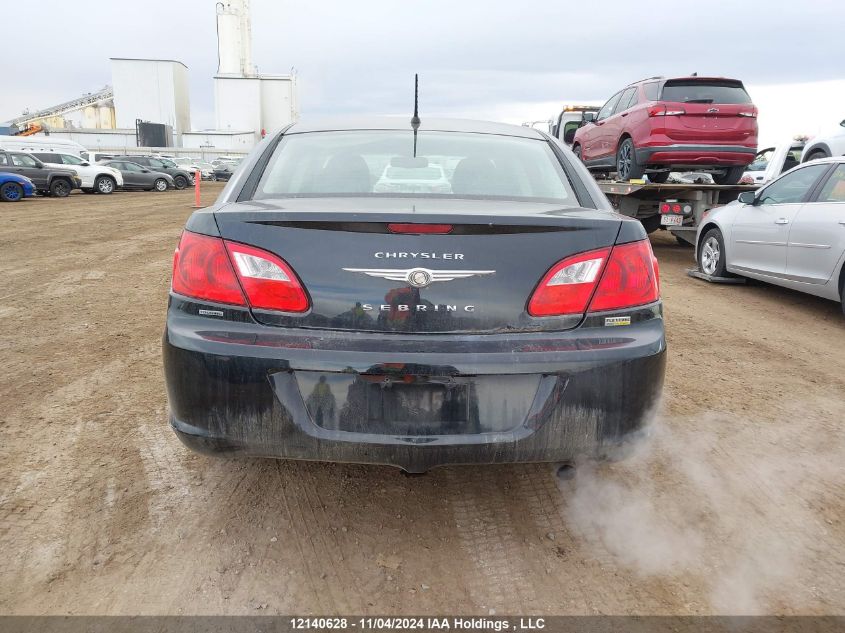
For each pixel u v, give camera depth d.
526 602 2.09
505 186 2.62
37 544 2.33
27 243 10.34
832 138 9.84
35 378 3.99
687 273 8.09
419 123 3.21
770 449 3.16
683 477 2.89
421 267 2.03
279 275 2.05
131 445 3.11
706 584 2.19
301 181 2.58
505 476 2.89
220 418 2.09
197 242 2.13
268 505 2.62
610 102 11.20
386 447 2.04
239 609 2.04
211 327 2.09
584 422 2.10
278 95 71.06
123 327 5.23
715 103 8.91
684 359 4.55
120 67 67.56
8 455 2.97
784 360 4.57
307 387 2.05
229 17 67.75
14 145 32.50
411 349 2.01
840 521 2.56
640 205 9.80
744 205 7.02
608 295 2.13
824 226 5.62
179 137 69.25
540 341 2.06
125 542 2.36
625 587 2.17
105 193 26.50
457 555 2.33
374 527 2.49
